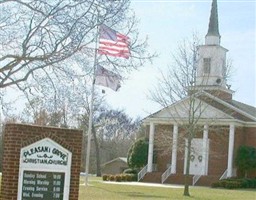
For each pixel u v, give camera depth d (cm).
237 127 5469
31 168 1497
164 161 5697
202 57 5597
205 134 5394
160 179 5422
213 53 5834
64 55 2198
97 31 2288
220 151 5491
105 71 2383
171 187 4609
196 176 5259
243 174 5359
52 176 1514
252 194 4019
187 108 5272
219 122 5341
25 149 1492
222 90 5712
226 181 4869
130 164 5741
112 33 2339
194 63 4566
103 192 3491
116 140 10656
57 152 1521
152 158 5638
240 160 5322
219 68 5800
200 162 5459
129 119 10662
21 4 2162
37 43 2177
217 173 5472
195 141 5488
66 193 1523
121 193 3509
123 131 10644
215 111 5375
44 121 4453
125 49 2373
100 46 2378
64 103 2425
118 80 2525
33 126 1504
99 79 2748
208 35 5941
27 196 1489
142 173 5519
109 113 9825
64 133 1532
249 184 5028
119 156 10588
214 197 3538
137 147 5709
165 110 5547
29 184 1494
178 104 5378
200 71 5725
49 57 2177
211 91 5641
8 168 1484
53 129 1520
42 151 1507
